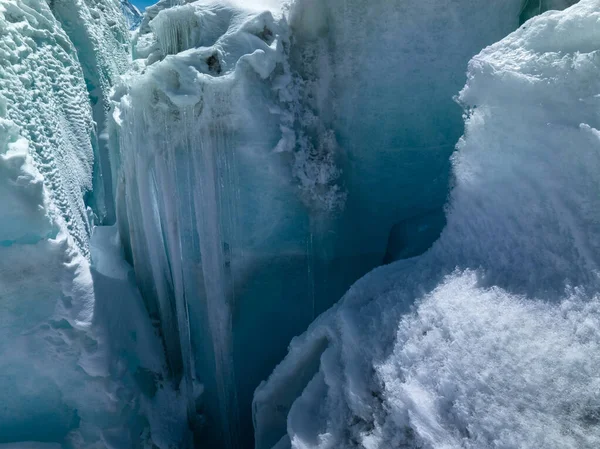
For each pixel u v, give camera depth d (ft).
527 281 9.53
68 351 18.97
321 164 21.13
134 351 21.63
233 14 20.57
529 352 8.19
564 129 9.37
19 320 18.61
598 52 9.20
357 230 22.15
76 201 28.78
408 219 20.92
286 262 22.08
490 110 11.37
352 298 14.73
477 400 8.39
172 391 22.75
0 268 18.31
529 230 9.96
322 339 14.97
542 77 10.21
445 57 20.17
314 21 21.04
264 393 16.46
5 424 18.56
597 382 7.14
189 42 21.63
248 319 22.38
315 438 12.53
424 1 19.43
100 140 41.83
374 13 19.86
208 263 21.11
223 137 20.07
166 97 19.97
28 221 18.76
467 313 9.87
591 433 6.87
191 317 22.59
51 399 18.94
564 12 10.46
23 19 30.30
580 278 8.36
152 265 22.44
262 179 20.71
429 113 20.76
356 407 11.67
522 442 7.37
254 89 19.67
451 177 13.51
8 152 19.12
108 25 49.55
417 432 9.10
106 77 44.68
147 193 21.44
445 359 9.53
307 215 21.54
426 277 12.80
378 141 21.11
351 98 20.89
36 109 26.43
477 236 11.75
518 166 10.56
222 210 20.93
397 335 11.44
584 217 8.75
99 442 18.89
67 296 19.34
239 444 22.80
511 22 20.35
